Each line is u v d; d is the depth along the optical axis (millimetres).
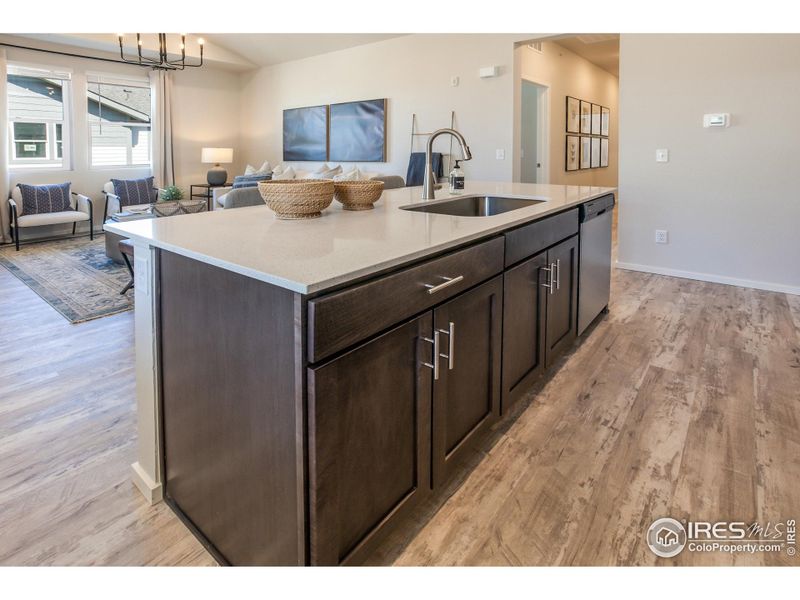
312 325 1042
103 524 1531
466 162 5738
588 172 8398
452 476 1757
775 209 3922
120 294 3926
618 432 2014
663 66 4262
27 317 3416
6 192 6031
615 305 3662
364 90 6656
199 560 1404
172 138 7641
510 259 1892
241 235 1547
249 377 1220
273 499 1209
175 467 1560
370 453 1250
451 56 5711
